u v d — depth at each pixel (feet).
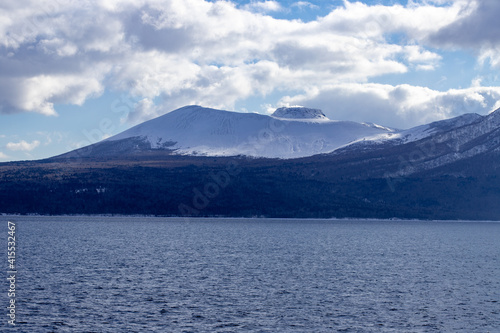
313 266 313.32
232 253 383.24
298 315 193.47
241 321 185.06
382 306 208.13
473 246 477.36
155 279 258.98
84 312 192.95
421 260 356.38
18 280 248.93
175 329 175.63
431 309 204.85
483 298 224.33
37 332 170.71
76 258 337.72
